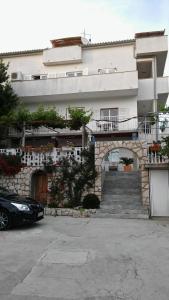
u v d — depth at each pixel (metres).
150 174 15.96
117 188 17.48
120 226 11.84
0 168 17.17
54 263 6.68
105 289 5.19
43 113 19.97
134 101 24.44
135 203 15.91
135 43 25.52
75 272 6.08
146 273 6.07
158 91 24.73
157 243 8.87
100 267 6.44
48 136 24.28
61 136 24.31
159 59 26.28
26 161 17.31
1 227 10.60
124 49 25.92
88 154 16.55
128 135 23.84
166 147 14.23
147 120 24.02
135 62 25.66
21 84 24.73
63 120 20.20
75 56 25.98
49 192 16.58
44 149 17.12
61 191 16.44
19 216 10.57
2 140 23.58
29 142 24.77
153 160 16.05
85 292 5.04
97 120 22.75
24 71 27.20
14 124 20.78
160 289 5.21
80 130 23.38
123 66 25.75
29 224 11.89
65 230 10.73
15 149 17.62
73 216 14.52
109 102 24.83
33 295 4.89
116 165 24.08
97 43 26.06
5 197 11.21
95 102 25.03
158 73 29.03
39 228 11.05
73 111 19.80
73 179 16.39
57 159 16.89
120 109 24.48
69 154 16.89
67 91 24.05
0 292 5.00
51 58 26.34
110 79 23.59
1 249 7.87
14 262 6.72
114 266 6.52
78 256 7.27
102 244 8.60
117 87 23.41
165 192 15.71
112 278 5.75
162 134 22.47
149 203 15.63
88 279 5.68
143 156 16.16
